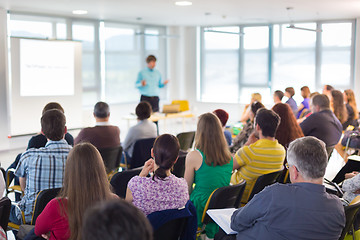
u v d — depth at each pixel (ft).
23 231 8.75
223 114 15.26
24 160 9.81
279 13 31.37
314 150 6.63
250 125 16.53
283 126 13.56
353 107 22.99
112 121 36.88
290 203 6.51
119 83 37.35
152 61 29.78
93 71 35.06
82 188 6.55
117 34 36.78
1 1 24.79
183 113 31.50
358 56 34.58
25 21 30.04
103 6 27.43
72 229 6.58
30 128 29.17
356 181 10.27
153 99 30.50
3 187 9.28
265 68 38.93
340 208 6.68
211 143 10.29
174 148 7.66
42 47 29.45
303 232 6.48
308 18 34.63
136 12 30.71
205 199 10.24
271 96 38.91
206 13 31.42
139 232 2.95
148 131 16.85
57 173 9.77
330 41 35.76
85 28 34.14
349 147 20.20
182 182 7.88
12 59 27.84
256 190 11.03
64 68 30.83
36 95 29.30
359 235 12.36
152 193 7.54
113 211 2.98
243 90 40.37
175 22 37.93
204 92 42.55
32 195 9.80
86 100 34.78
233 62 40.52
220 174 10.36
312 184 6.63
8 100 28.30
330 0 24.89
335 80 35.99
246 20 36.22
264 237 6.68
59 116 9.88
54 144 9.91
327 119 16.37
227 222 7.94
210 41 41.52
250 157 11.16
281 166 11.51
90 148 6.76
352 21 34.65
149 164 8.30
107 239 2.89
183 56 42.39
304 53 36.96
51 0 24.63
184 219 7.71
